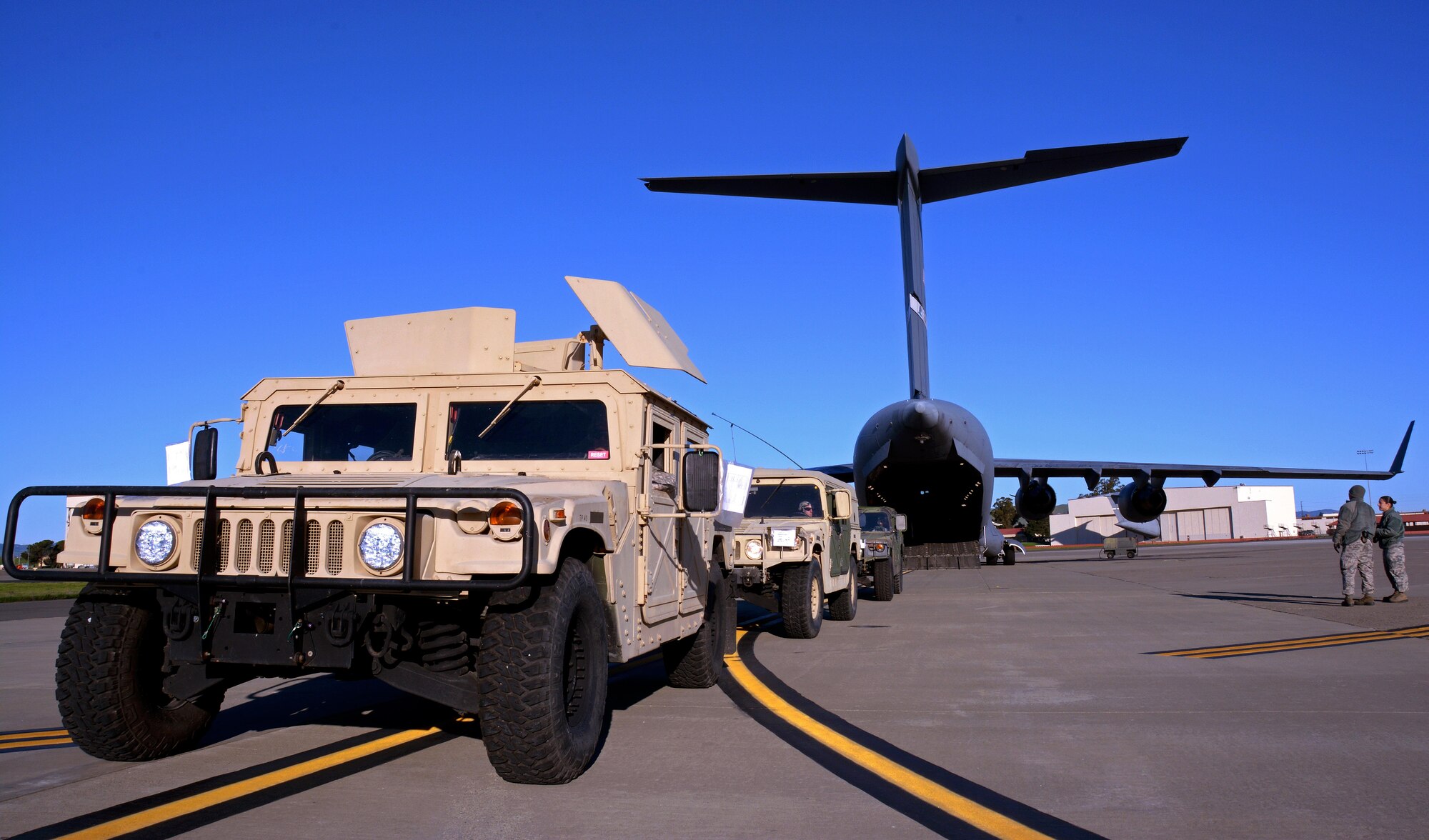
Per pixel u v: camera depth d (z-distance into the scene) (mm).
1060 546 78125
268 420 5891
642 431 5574
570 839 3650
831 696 6801
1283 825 3760
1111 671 7688
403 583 4004
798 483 11875
